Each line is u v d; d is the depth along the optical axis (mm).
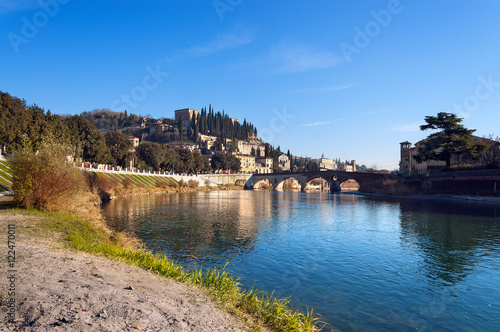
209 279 12078
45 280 8680
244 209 53438
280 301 13984
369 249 24391
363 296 15000
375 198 84562
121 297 8180
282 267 19516
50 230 17984
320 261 20922
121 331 6176
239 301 10500
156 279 11078
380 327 11938
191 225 34688
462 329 11938
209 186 133000
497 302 14477
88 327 6055
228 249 23984
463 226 35188
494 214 45594
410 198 81312
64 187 26141
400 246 25406
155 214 42781
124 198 66000
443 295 15242
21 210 23406
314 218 42625
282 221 39500
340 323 12180
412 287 16312
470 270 19188
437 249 24406
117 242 19328
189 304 8758
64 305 7008
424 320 12578
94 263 11875
